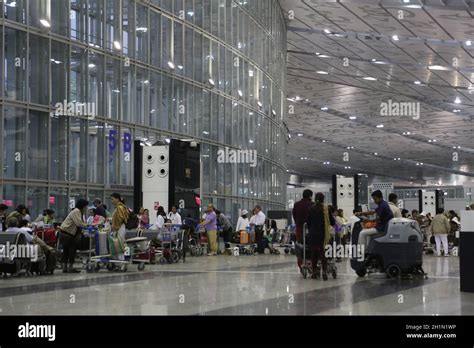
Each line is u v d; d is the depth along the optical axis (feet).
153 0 90.74
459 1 98.89
